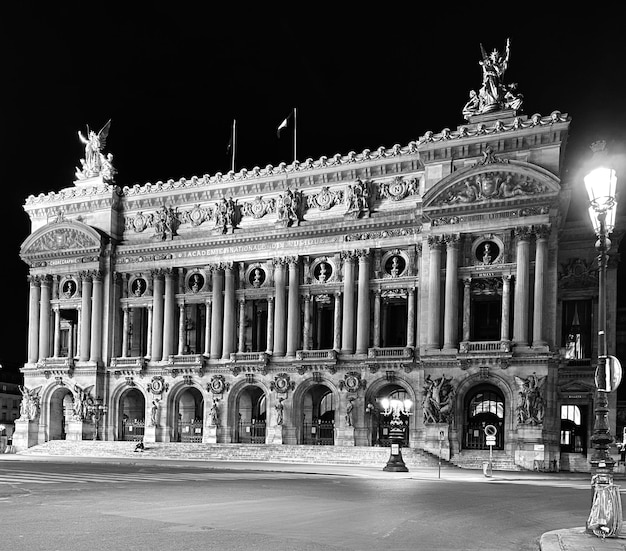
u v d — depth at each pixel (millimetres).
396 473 58188
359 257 82312
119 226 96312
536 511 31266
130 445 86562
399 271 81250
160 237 92875
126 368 91562
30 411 94875
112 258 94562
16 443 94562
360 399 80125
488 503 34125
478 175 75625
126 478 46625
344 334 82312
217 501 32156
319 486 42156
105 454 84438
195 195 91938
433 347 75688
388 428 80812
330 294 85250
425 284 77625
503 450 73125
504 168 74375
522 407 70562
